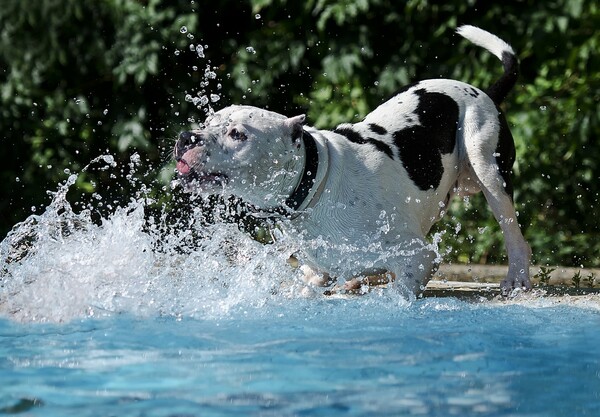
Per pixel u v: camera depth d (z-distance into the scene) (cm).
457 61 1013
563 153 1009
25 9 1055
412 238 640
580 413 366
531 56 1045
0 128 1080
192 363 448
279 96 1089
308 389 400
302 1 1045
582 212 1034
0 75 1088
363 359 456
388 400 384
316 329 534
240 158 581
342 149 632
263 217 617
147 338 509
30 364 448
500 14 1018
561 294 708
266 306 611
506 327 545
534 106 992
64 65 1101
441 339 505
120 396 389
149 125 1105
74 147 1106
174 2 1066
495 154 703
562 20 968
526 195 1009
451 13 1023
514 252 708
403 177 652
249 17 1098
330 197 615
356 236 622
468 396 391
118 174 1104
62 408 371
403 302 624
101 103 1111
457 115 704
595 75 976
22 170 1098
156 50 1038
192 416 359
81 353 471
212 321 560
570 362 455
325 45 1047
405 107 694
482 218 1016
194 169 580
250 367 439
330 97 1048
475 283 814
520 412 368
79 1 1047
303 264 666
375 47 1042
